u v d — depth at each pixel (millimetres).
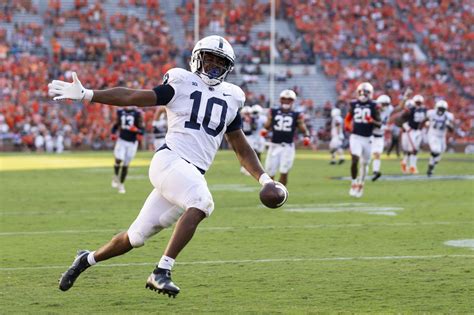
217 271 22656
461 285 20547
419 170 71062
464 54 127000
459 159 89750
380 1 129750
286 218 35656
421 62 124375
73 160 86938
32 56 114312
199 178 17234
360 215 36781
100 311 17719
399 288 20219
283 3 126188
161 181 17344
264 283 20906
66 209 40062
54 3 119125
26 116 109375
